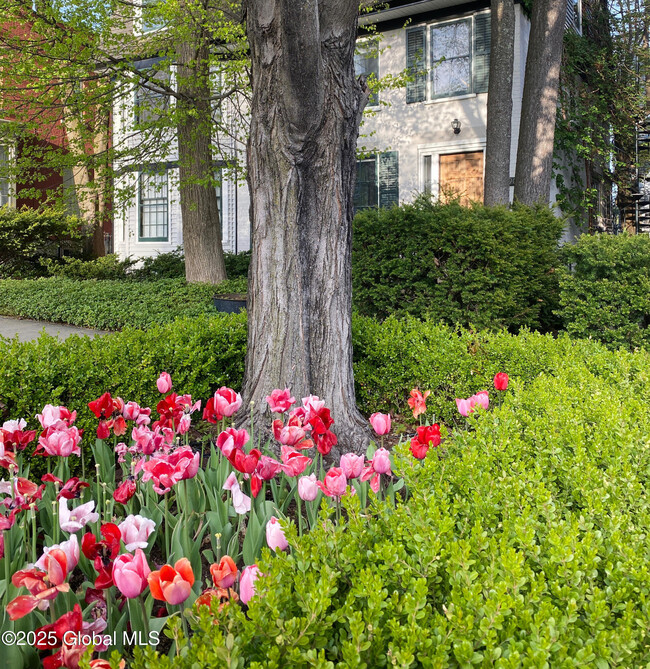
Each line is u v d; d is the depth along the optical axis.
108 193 11.77
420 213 7.52
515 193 11.01
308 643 1.38
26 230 15.53
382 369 4.92
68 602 1.81
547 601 1.42
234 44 11.15
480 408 3.03
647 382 3.81
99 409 2.70
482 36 13.94
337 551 1.74
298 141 3.86
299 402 3.89
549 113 10.73
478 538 1.74
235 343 4.93
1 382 3.27
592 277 6.85
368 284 7.89
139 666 1.29
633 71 14.59
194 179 11.34
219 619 1.42
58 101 10.31
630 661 1.33
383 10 14.27
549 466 2.51
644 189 17.17
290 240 3.95
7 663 1.67
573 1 15.34
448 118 14.45
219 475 2.69
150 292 11.58
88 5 9.51
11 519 2.11
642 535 1.81
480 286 7.20
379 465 2.27
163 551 2.56
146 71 10.25
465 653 1.26
